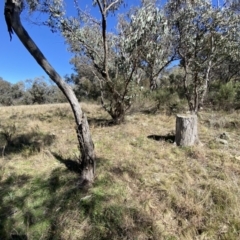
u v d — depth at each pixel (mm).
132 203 2402
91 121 6234
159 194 2537
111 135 4707
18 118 7426
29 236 2111
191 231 2062
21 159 3607
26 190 2717
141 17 4746
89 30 5590
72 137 4664
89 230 2135
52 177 2969
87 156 2807
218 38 5676
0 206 2465
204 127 5070
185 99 7863
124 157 3504
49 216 2309
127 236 2049
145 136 4594
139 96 6344
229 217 2145
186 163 3246
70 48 6176
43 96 25219
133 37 4832
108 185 2711
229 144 3947
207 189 2547
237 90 7418
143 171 3039
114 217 2230
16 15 2414
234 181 2652
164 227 2127
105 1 4723
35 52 2525
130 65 5301
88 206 2371
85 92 15797
